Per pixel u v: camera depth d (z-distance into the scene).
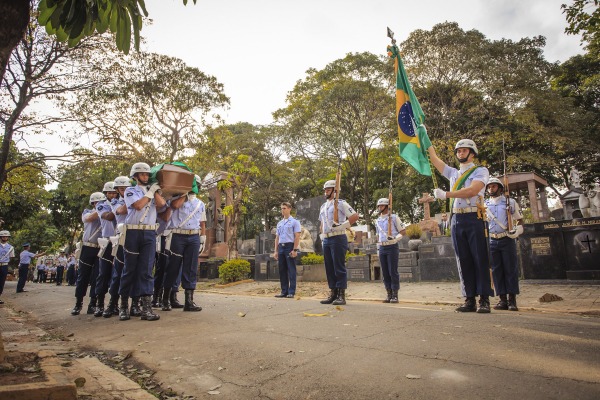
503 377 2.40
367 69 30.12
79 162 16.56
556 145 25.36
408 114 6.41
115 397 2.43
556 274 9.99
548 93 26.28
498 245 6.22
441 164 6.06
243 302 7.55
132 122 18.89
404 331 3.80
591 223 9.64
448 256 12.05
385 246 7.98
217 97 21.05
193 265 6.62
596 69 30.64
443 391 2.25
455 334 3.57
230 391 2.55
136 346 3.94
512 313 5.23
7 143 12.73
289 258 9.78
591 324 3.96
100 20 2.99
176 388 2.69
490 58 26.36
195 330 4.48
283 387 2.53
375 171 37.44
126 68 16.69
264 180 40.81
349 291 10.98
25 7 2.39
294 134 32.84
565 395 2.08
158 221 6.78
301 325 4.36
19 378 2.35
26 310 9.02
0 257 13.73
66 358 3.52
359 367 2.76
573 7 10.12
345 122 30.41
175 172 6.07
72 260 22.77
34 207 25.34
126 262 5.77
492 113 26.31
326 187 7.14
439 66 26.23
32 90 13.38
